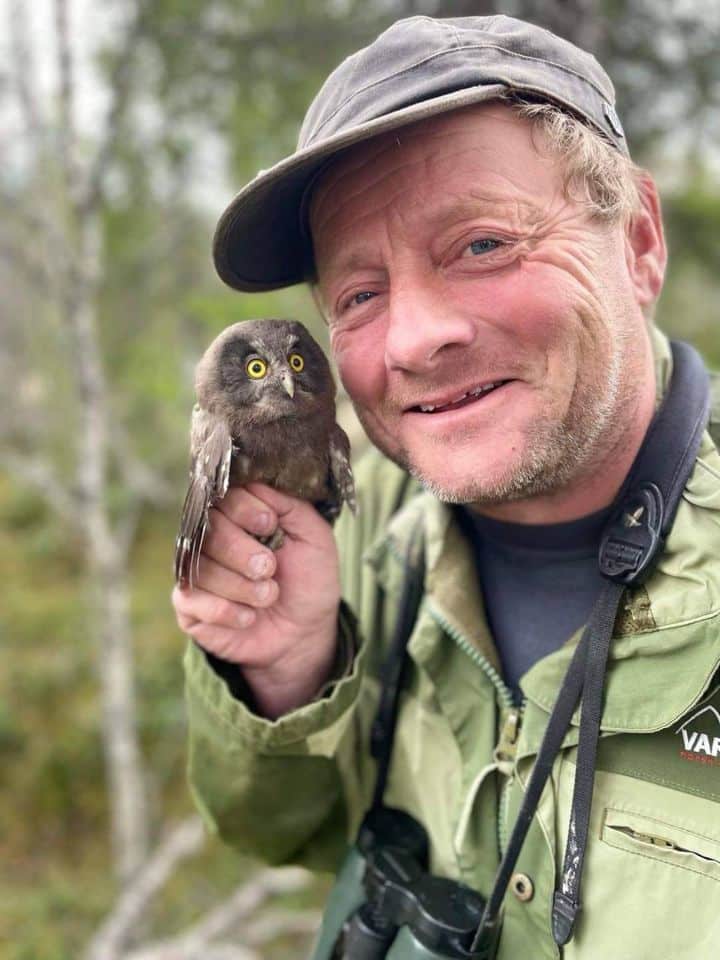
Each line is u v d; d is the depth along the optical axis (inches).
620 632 13.0
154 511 91.1
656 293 15.5
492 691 15.2
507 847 13.1
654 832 12.2
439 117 12.5
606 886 12.4
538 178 12.6
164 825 54.6
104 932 39.8
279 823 16.9
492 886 14.4
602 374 13.2
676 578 12.7
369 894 15.1
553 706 13.3
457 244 12.8
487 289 12.8
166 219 49.5
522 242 12.6
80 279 41.4
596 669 12.8
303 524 16.2
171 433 60.7
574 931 12.6
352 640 16.2
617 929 12.1
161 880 40.7
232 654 15.9
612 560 13.2
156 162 44.4
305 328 18.1
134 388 50.6
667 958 11.6
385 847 15.6
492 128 12.5
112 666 45.1
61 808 60.2
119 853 45.6
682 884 11.8
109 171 43.4
